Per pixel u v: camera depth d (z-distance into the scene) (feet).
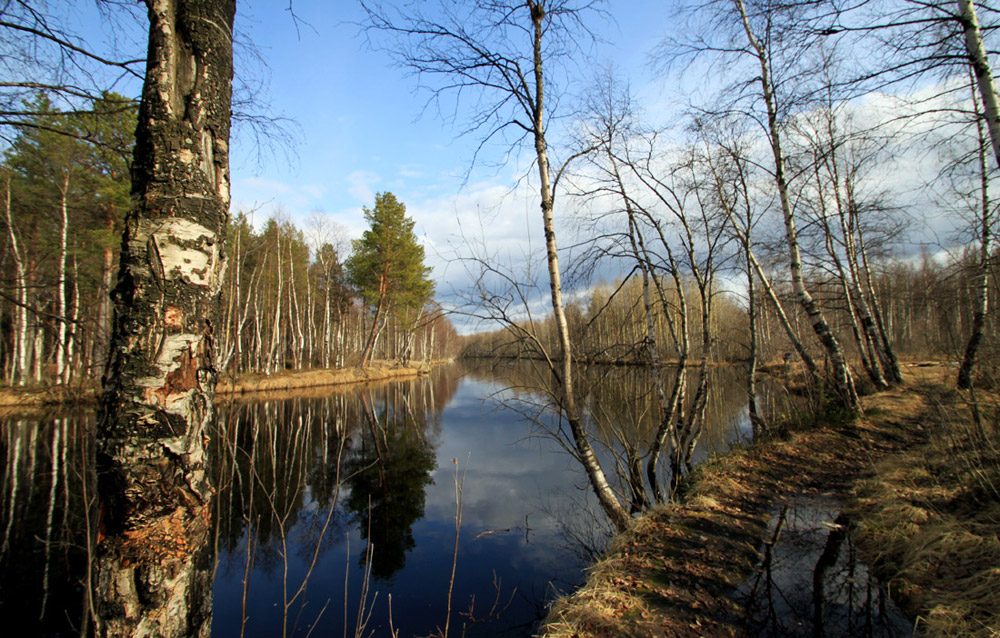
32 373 53.72
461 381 110.11
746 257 29.04
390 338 151.94
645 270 23.54
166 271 6.44
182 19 6.93
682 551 14.87
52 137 32.24
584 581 16.89
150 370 6.26
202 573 6.73
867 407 32.04
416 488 29.27
